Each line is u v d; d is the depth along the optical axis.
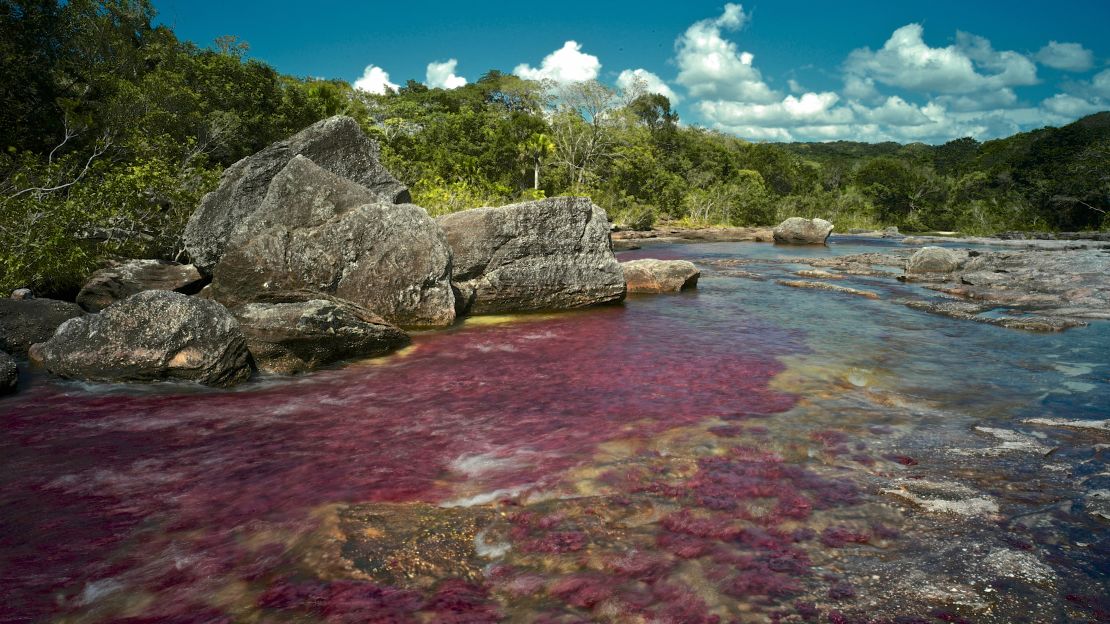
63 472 4.47
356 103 58.91
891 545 3.25
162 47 34.53
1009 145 85.12
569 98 60.22
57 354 6.86
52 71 19.97
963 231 58.03
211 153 30.20
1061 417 5.52
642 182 62.53
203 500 3.99
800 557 3.14
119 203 13.39
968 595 2.81
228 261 10.15
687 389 6.51
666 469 4.30
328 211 10.68
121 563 3.25
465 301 11.06
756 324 10.38
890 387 6.57
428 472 4.37
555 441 4.95
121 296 10.88
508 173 56.84
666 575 2.99
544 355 8.18
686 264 14.84
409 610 2.73
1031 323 9.89
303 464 4.57
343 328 7.84
